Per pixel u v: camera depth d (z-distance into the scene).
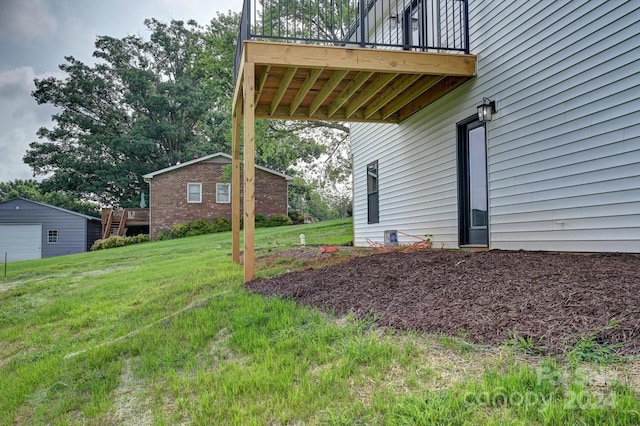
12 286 8.19
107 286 6.84
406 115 8.11
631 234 3.91
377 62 5.63
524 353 2.28
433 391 2.07
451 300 3.18
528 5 5.09
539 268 3.58
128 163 31.62
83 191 31.48
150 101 32.50
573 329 2.37
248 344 3.05
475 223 6.34
